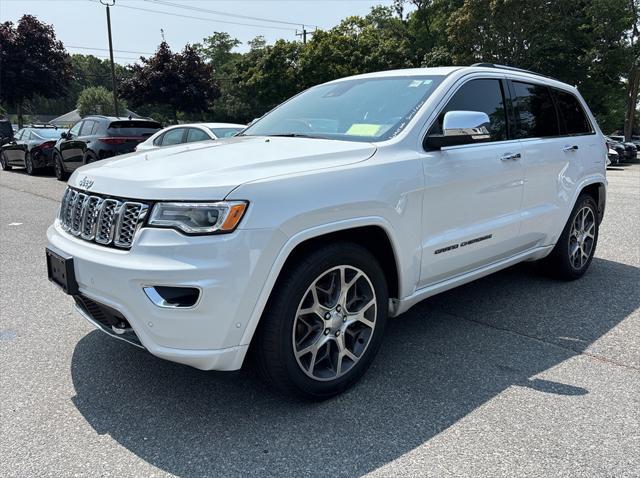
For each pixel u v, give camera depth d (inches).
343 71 1302.9
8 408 113.9
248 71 1470.2
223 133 376.2
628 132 1557.6
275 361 105.2
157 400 117.4
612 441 101.0
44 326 158.4
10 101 1381.6
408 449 99.3
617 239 271.6
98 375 128.6
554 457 96.4
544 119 177.8
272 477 92.1
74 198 118.6
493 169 146.6
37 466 94.9
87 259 105.1
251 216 97.0
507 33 1112.2
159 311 96.3
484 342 147.0
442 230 134.1
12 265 224.7
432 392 119.9
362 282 118.9
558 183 177.9
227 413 112.1
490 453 97.8
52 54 1386.6
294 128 147.6
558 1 1095.6
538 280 202.4
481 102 151.0
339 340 115.4
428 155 129.0
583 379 125.8
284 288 103.6
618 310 171.3
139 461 96.5
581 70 1249.4
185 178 101.0
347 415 110.9
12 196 421.4
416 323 160.9
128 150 482.0
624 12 1234.6
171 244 95.7
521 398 117.0
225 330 98.0
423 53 1589.6
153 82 1349.7
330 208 106.3
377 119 136.6
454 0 1390.3
